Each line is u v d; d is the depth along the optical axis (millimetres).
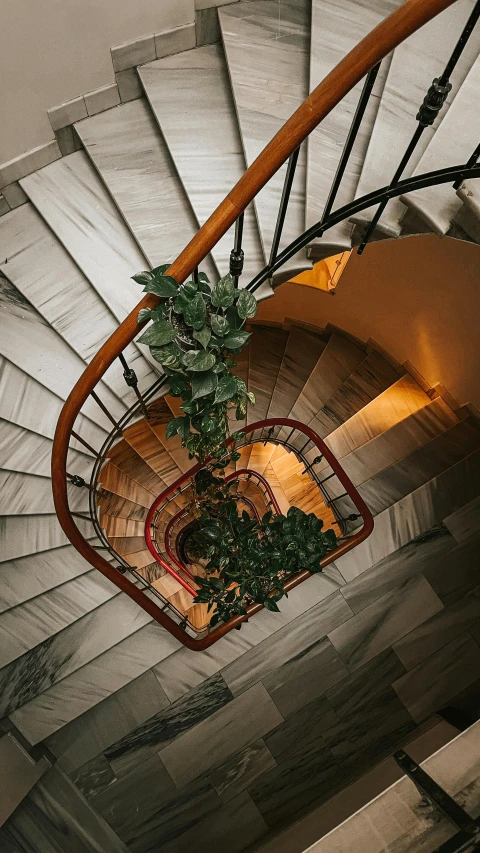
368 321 4621
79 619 3609
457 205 2180
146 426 5059
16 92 2463
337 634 3793
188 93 2748
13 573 3289
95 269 2783
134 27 2568
